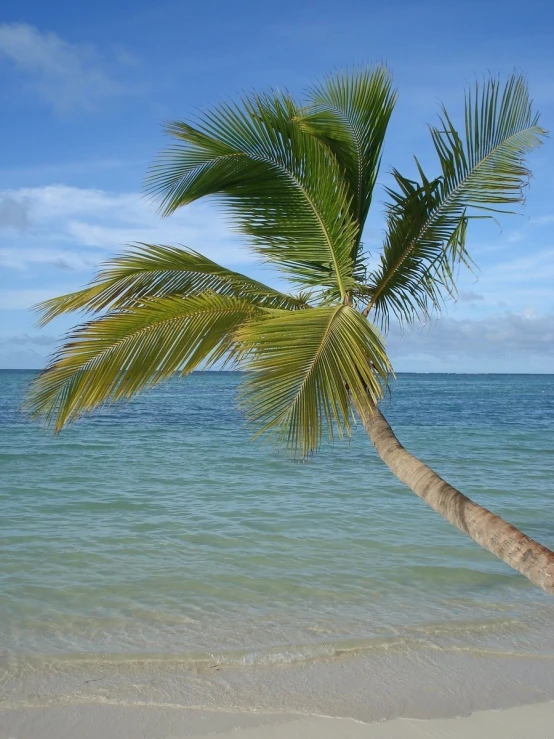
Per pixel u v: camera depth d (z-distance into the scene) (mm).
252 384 3959
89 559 9195
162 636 6738
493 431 28922
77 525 11055
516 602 7816
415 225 5035
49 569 8734
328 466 17750
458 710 5309
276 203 5238
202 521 11453
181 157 5301
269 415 3965
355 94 5348
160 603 7641
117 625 7000
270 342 4020
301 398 3975
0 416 30625
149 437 24172
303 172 5035
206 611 7430
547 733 4965
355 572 8844
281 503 13000
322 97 5285
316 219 5160
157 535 10500
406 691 5621
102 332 4688
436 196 4980
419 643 6621
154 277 5543
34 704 5336
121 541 10117
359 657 6293
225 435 25016
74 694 5512
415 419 35906
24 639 6598
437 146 4832
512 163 4836
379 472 16750
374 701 5449
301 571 8836
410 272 5273
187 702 5406
